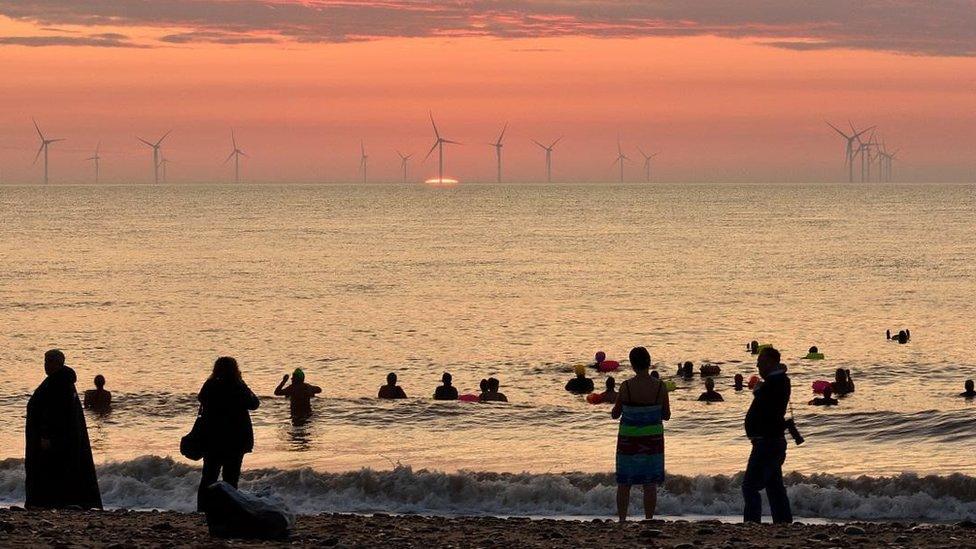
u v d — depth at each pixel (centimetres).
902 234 16550
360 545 1349
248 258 11900
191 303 7688
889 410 3553
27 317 6825
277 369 4950
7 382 4406
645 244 14325
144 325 6469
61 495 1728
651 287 8856
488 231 17575
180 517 1631
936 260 11519
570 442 3141
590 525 1634
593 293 8400
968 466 2648
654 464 1656
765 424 1648
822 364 5053
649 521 1683
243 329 6325
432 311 7250
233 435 1636
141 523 1527
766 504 2144
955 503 2136
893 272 10181
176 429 3381
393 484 2297
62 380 1730
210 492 1373
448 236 16150
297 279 9538
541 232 17275
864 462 2725
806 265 10962
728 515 2139
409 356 5353
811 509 2158
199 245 14050
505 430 3353
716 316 7019
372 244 14325
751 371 4906
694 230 17850
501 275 9912
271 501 1413
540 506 2225
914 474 2222
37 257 11938
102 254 12419
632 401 1659
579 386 4341
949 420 3250
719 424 3431
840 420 3322
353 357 5319
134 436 3253
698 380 4591
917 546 1379
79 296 8106
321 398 3884
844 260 11588
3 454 2936
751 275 9912
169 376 4662
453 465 2739
